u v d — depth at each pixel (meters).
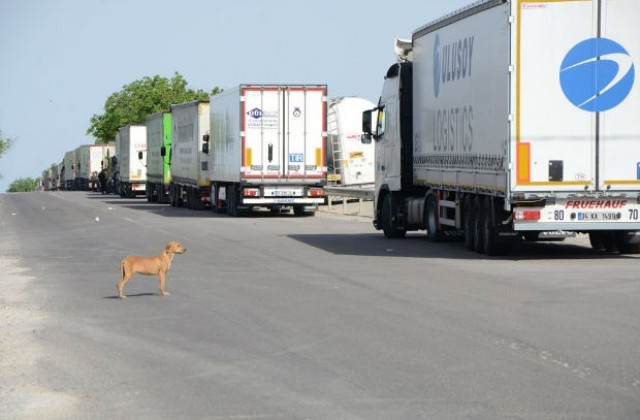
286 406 8.41
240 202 41.28
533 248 24.20
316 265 20.31
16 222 39.34
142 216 42.84
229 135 42.12
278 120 40.28
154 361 10.53
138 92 113.44
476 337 11.53
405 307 14.04
